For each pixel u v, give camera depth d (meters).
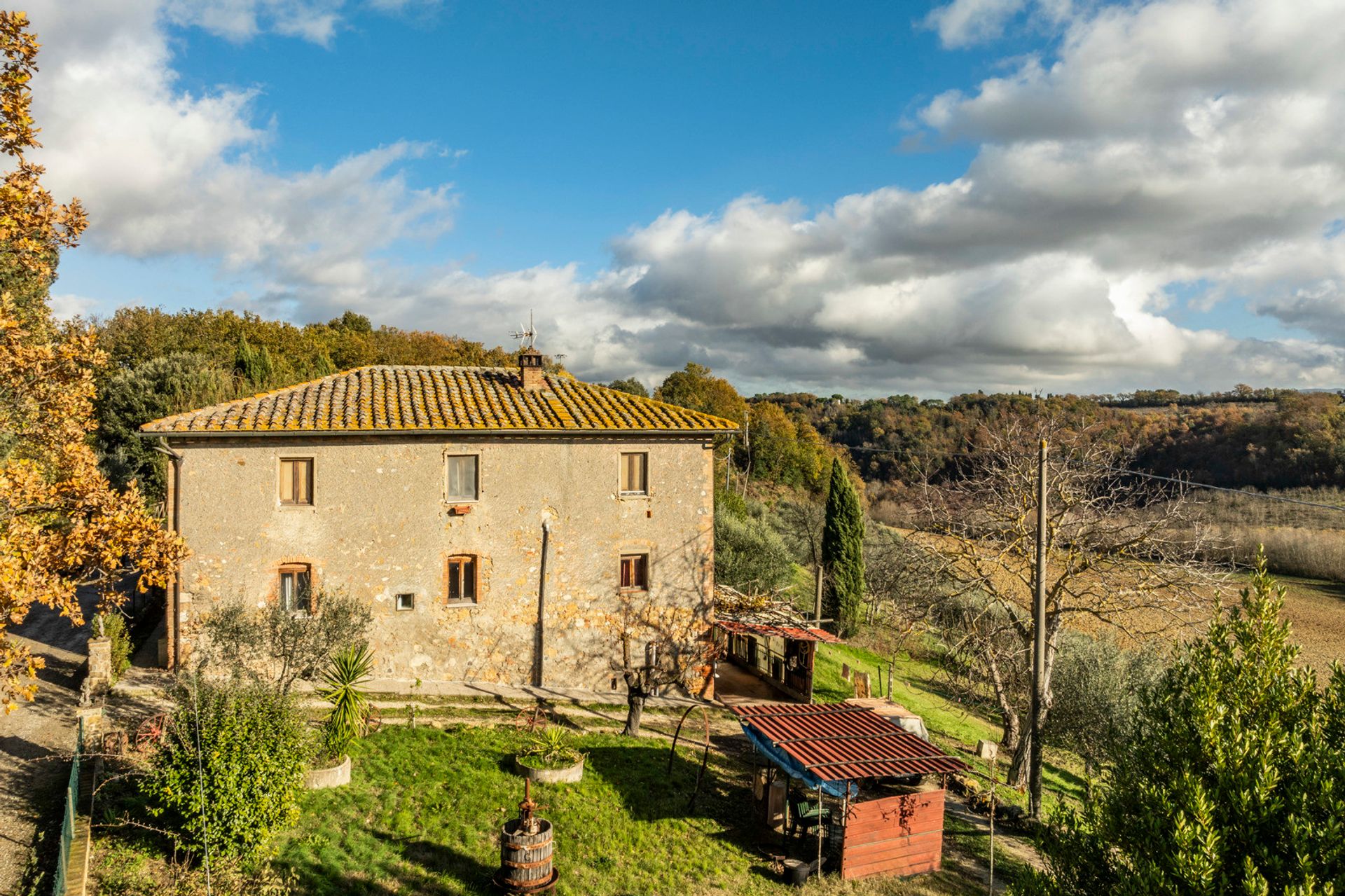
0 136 12.24
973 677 26.44
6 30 11.83
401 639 19.45
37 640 20.95
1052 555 20.41
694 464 21.91
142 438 32.59
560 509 20.66
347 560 19.00
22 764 13.73
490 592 20.12
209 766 10.90
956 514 22.58
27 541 12.05
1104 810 7.89
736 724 19.95
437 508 19.67
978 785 18.06
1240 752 7.03
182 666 17.88
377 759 15.19
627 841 13.52
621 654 21.25
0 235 12.38
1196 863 6.45
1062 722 22.03
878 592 33.41
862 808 13.34
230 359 44.22
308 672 15.98
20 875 10.47
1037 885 8.06
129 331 45.66
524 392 22.56
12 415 14.20
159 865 11.11
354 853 11.98
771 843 14.10
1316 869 6.24
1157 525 19.16
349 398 20.39
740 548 35.75
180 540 13.93
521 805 12.05
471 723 17.48
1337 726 7.22
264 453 18.42
